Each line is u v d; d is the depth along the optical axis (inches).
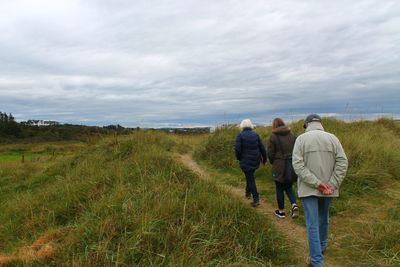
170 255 196.9
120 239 215.0
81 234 231.5
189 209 242.4
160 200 257.9
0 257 229.1
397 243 215.5
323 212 205.6
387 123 588.1
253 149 309.0
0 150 1423.5
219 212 242.5
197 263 187.6
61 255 216.5
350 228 249.8
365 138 430.9
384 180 333.4
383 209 275.4
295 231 254.2
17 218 331.9
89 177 384.5
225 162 461.7
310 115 210.8
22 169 638.5
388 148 392.8
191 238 210.7
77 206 311.0
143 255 201.0
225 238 214.8
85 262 196.4
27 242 267.0
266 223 251.8
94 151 539.2
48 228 284.8
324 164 196.2
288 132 279.1
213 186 301.3
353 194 308.2
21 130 2709.2
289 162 272.1
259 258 205.6
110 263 194.4
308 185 197.6
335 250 221.5
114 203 271.6
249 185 308.7
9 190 482.9
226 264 192.1
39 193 397.7
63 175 477.4
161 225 224.5
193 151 552.7
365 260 205.3
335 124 548.1
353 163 357.1
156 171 348.5
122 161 438.9
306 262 208.4
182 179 323.3
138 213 239.8
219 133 553.0
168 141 606.5
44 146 1480.1
